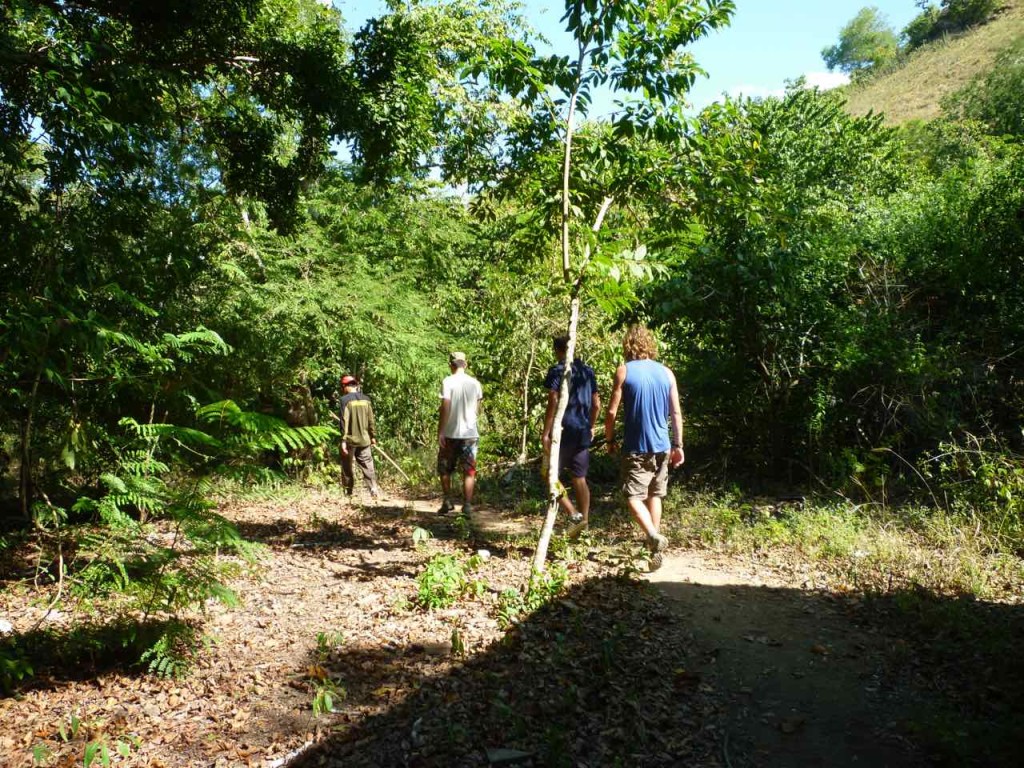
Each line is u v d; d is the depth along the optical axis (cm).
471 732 357
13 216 632
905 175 1350
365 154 966
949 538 595
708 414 1012
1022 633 428
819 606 511
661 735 352
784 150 1178
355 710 387
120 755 344
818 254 888
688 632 473
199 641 482
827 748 338
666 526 734
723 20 552
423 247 1511
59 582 558
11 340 530
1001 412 809
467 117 1140
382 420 1510
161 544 471
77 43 712
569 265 590
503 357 1333
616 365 1155
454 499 1058
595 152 604
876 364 842
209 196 1011
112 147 702
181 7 790
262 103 984
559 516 847
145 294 780
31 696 405
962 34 6744
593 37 576
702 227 677
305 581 629
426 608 536
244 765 338
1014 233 838
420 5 1359
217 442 437
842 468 813
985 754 313
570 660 425
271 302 1196
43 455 722
